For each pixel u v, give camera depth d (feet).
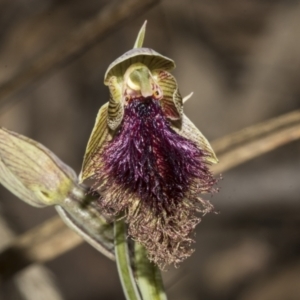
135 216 0.61
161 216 0.61
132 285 0.63
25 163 0.64
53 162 0.64
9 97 0.94
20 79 0.90
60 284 1.27
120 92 0.63
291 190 1.08
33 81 0.91
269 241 1.30
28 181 0.64
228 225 1.17
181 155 0.62
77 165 1.37
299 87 1.40
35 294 0.88
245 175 1.10
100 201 0.62
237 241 1.31
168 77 0.63
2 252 0.76
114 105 0.62
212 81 1.40
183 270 1.07
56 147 1.38
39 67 0.89
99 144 0.62
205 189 0.61
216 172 0.72
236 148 0.72
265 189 1.09
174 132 0.63
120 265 0.63
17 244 0.76
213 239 1.31
